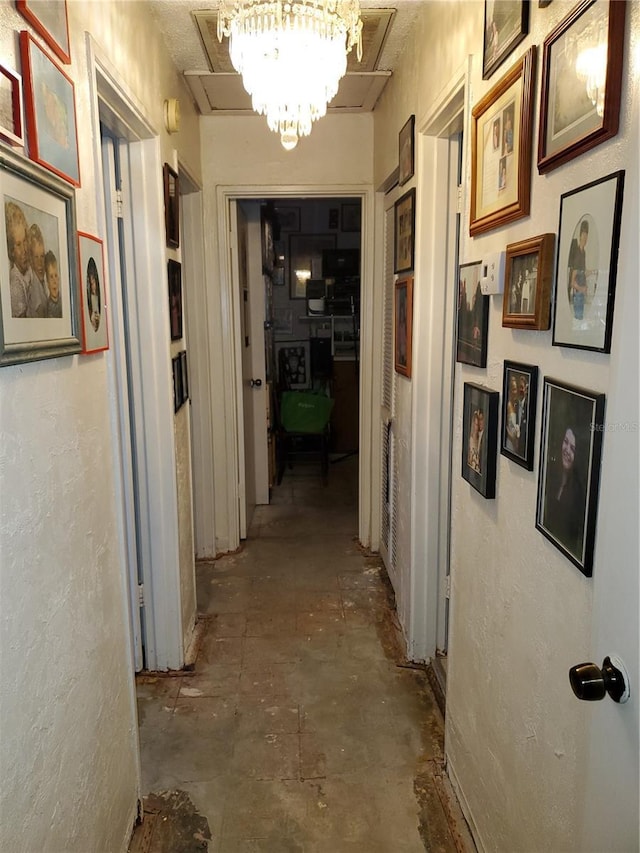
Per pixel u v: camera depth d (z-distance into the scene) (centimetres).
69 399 117
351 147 310
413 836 162
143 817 168
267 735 201
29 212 96
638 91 73
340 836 162
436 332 220
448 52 171
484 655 146
